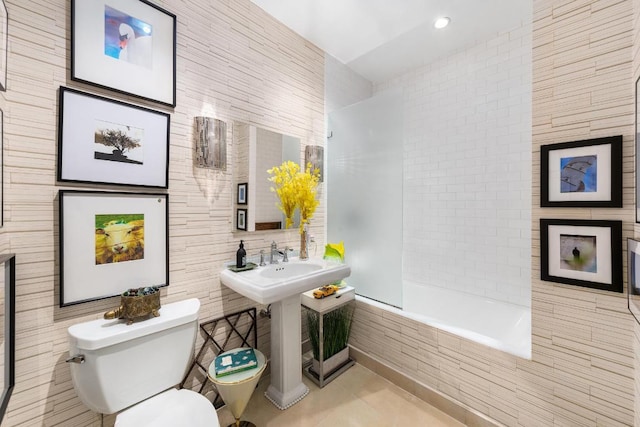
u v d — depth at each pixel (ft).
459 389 5.45
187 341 4.45
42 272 3.87
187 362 4.46
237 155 6.15
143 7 4.74
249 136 6.36
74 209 4.08
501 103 7.73
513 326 7.36
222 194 5.89
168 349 4.24
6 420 3.62
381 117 7.16
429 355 5.92
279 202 6.95
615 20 3.83
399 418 5.45
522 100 7.39
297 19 7.00
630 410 3.73
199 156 5.34
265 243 6.72
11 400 3.65
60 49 4.02
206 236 5.64
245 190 6.28
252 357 5.24
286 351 5.81
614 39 3.84
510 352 4.84
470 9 6.72
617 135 3.81
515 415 4.76
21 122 3.70
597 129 3.99
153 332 4.05
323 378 6.47
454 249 8.74
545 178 4.46
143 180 4.75
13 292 3.47
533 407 4.58
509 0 6.42
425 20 7.10
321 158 8.08
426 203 9.37
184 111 5.32
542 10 4.52
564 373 4.29
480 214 8.20
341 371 6.87
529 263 7.39
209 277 5.69
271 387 6.02
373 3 6.43
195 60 5.48
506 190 7.72
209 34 5.69
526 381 4.65
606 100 3.92
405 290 9.76
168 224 5.05
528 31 7.22
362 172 7.61
